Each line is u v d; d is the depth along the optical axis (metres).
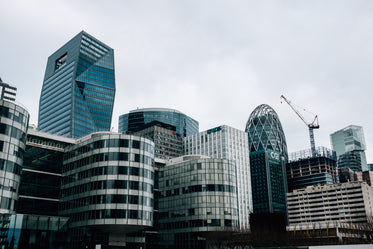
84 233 97.25
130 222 93.56
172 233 121.44
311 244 153.12
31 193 103.38
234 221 116.00
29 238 82.44
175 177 126.88
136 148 101.44
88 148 103.69
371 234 161.75
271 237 119.50
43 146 110.31
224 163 121.56
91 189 97.81
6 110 78.00
